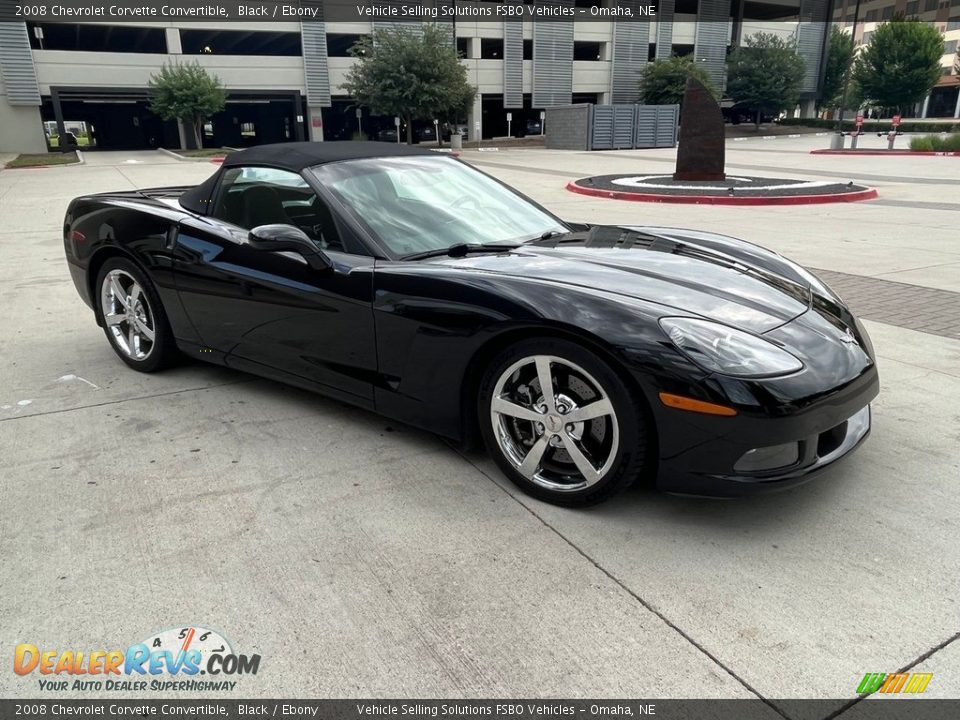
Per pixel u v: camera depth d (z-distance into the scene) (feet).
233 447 9.91
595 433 7.91
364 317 9.21
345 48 149.89
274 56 125.08
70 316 16.89
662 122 109.91
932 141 86.79
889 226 30.78
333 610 6.61
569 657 6.01
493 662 5.97
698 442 7.18
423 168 11.51
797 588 6.83
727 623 6.38
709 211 37.14
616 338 7.27
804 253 24.68
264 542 7.68
